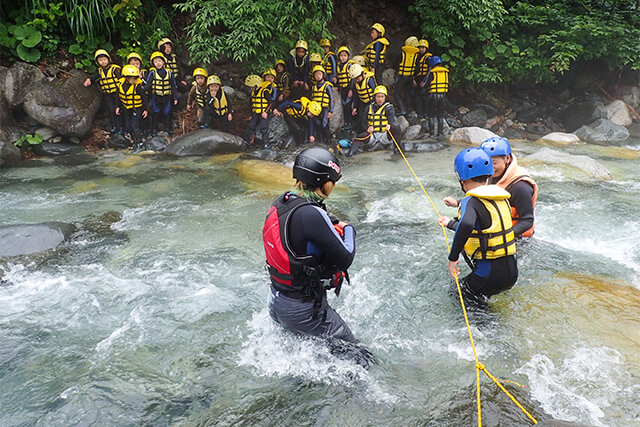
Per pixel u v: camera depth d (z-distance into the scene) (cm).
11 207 610
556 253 461
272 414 274
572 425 238
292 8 966
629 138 1067
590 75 1234
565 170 749
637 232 523
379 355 322
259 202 632
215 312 377
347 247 267
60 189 682
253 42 920
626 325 346
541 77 1148
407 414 272
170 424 267
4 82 848
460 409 274
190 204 626
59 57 944
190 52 973
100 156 858
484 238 336
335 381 294
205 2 935
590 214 577
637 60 1180
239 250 490
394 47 1182
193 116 992
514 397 282
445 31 1081
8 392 292
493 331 344
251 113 922
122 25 987
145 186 697
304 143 972
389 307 381
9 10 925
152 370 312
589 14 1173
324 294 287
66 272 445
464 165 329
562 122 1148
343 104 1002
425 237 516
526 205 366
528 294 386
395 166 823
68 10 952
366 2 1200
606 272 428
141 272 444
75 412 275
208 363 318
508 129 1098
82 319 371
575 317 357
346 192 682
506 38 1199
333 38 1102
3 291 411
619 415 267
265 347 327
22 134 844
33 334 351
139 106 900
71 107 864
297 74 1004
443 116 1023
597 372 300
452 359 318
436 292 400
